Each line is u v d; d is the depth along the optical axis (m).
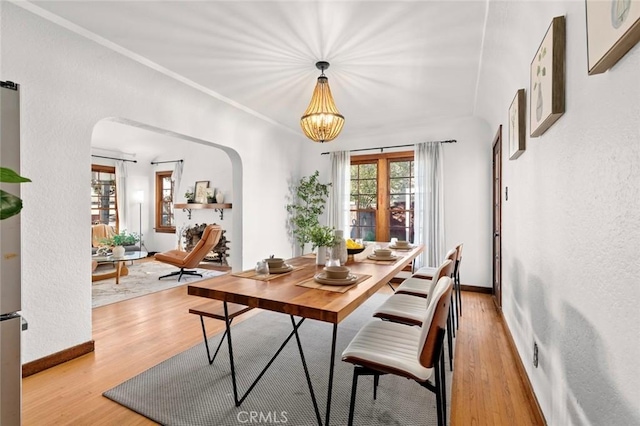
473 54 2.79
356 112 4.46
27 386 2.19
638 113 0.86
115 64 2.82
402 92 3.72
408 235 5.30
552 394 1.61
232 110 4.19
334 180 5.67
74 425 1.80
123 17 2.30
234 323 3.41
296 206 5.85
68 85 2.56
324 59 2.90
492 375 2.36
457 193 4.87
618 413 0.97
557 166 1.55
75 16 2.28
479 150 4.73
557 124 1.54
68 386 2.19
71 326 2.59
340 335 3.11
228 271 6.22
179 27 2.42
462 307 4.00
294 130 5.52
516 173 2.63
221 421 1.83
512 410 1.96
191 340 2.96
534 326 1.99
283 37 2.55
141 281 5.37
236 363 2.51
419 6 2.15
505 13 2.06
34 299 2.38
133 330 3.20
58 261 2.52
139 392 2.10
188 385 2.19
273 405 1.99
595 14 1.02
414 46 2.66
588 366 1.18
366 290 1.88
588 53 1.07
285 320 3.50
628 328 0.91
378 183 5.49
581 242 1.25
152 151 8.12
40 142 2.40
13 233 1.21
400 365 1.49
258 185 5.04
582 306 1.24
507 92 2.90
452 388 2.19
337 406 1.99
